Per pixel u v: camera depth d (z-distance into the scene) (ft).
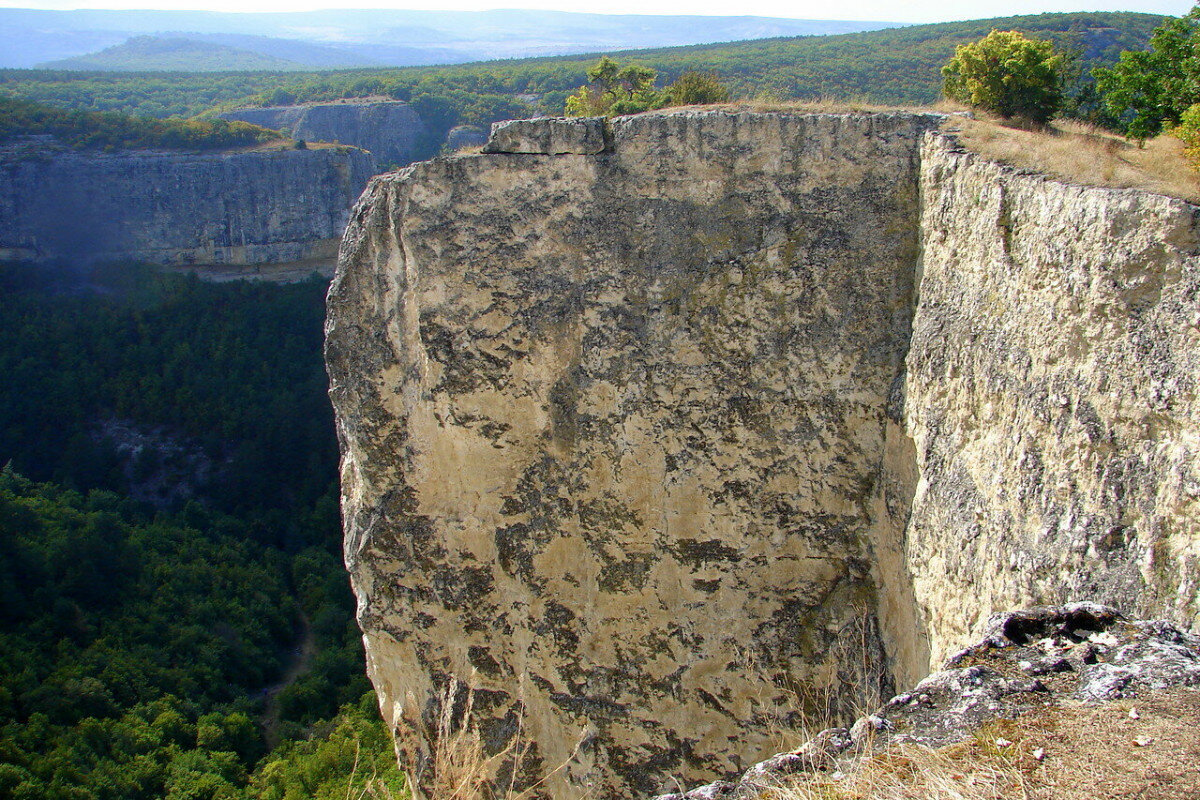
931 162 29.91
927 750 13.21
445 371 35.42
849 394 32.09
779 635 33.78
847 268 31.76
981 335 25.88
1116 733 12.78
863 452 32.27
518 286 34.40
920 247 30.83
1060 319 22.39
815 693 33.32
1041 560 21.86
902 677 30.25
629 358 33.83
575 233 33.78
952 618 26.09
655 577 35.01
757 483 33.45
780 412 32.83
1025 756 12.69
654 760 35.42
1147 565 19.10
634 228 33.35
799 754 14.52
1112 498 20.26
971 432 26.18
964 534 25.67
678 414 33.71
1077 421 21.48
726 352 33.04
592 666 36.01
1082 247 21.75
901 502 30.58
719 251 32.78
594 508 35.14
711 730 34.76
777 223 32.22
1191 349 18.88
